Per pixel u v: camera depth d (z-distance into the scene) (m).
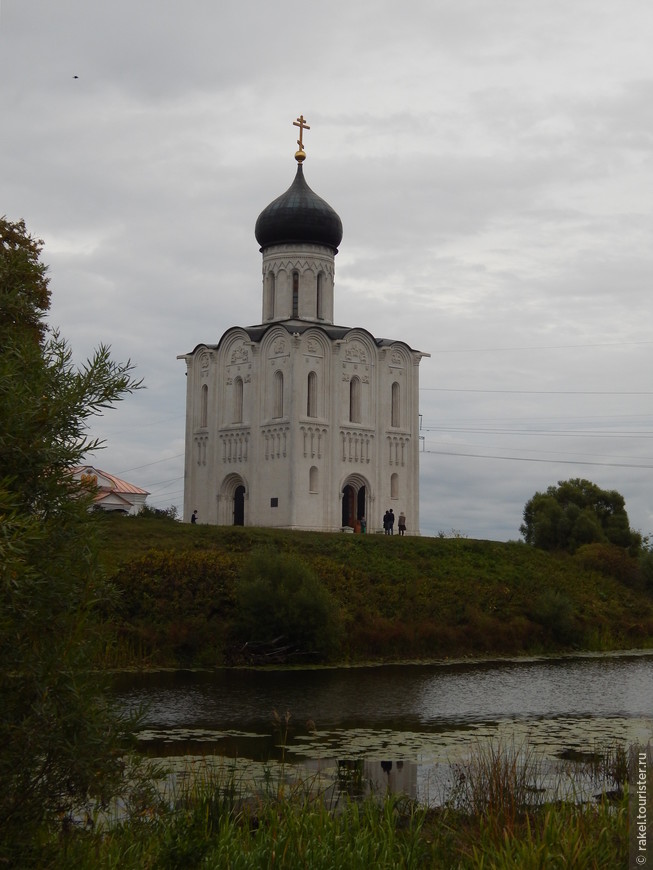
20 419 11.57
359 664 50.97
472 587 64.56
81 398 12.08
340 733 30.95
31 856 11.99
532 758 27.06
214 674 45.38
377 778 24.50
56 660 11.77
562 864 14.89
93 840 13.88
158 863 14.19
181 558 52.28
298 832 16.61
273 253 88.69
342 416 85.50
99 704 12.54
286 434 83.19
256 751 27.72
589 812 17.92
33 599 11.55
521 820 18.45
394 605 58.97
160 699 37.50
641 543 99.25
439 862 16.52
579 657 58.38
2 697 11.65
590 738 30.70
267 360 85.81
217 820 18.11
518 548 77.62
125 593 49.34
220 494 88.62
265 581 50.06
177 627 48.12
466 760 26.53
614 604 70.81
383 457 87.81
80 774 11.97
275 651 49.75
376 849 16.23
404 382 90.31
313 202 88.00
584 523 90.00
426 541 73.94
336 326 88.69
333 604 51.69
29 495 11.82
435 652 55.62
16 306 12.58
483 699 39.56
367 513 86.81
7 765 11.50
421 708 36.84
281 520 82.88
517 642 59.44
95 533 12.34
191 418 92.31
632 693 41.84
